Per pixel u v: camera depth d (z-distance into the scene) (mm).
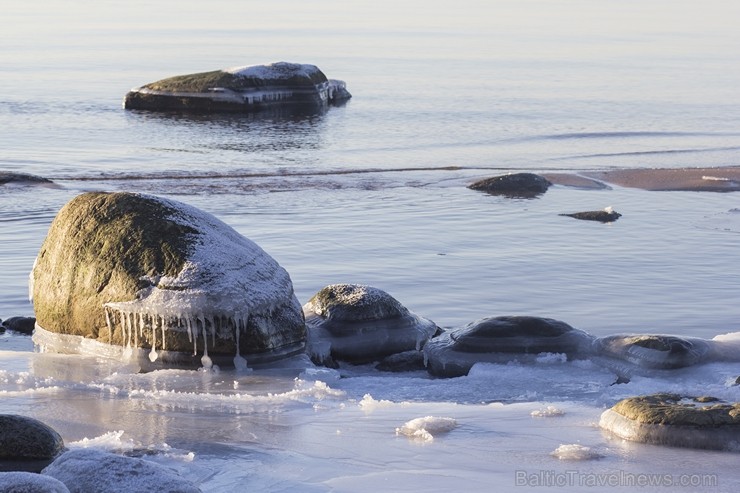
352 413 12977
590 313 19078
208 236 15930
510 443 11664
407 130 48750
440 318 18844
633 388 13992
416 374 15938
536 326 15930
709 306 19500
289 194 31859
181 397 13703
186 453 11320
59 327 16375
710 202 30562
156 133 47969
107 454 10086
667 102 59375
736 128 49312
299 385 14484
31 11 165750
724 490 10172
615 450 11375
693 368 14875
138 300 15477
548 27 132125
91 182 33344
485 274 22000
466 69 78438
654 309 19312
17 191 31156
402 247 24547
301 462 11062
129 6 187750
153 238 15828
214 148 43031
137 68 79875
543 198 31453
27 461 10852
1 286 20891
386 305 17094
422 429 12047
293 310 16078
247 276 15648
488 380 14812
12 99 58906
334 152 42031
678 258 23391
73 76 72562
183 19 150250
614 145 44062
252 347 15367
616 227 26969
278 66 61312
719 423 11477
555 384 14586
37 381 14391
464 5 191000
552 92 63812
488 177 34031
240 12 169250
